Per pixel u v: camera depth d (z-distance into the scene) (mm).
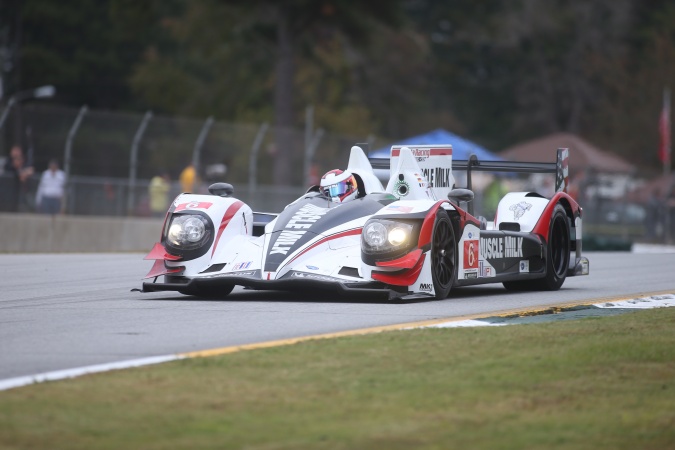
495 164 38156
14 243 65125
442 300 31016
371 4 127438
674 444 14914
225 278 28938
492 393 17609
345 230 30094
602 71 187500
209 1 148375
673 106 166875
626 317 26562
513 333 23297
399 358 20203
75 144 72688
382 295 31469
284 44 126312
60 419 15461
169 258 30031
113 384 17672
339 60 162250
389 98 194875
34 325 24906
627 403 17109
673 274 45062
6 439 14445
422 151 35750
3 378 18312
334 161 86562
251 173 79500
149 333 23531
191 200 31109
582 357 20500
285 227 30250
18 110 70500
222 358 19984
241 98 166750
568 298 33250
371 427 15445
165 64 175250
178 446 14344
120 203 73625
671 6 195750
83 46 194750
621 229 99750
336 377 18547
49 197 69938
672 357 20656
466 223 31828
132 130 74938
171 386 17609
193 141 77812
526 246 35156
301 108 158625
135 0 162000
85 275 41375
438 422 15781
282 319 25984
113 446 14273
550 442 14891
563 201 37562
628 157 171375
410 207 30016
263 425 15477
